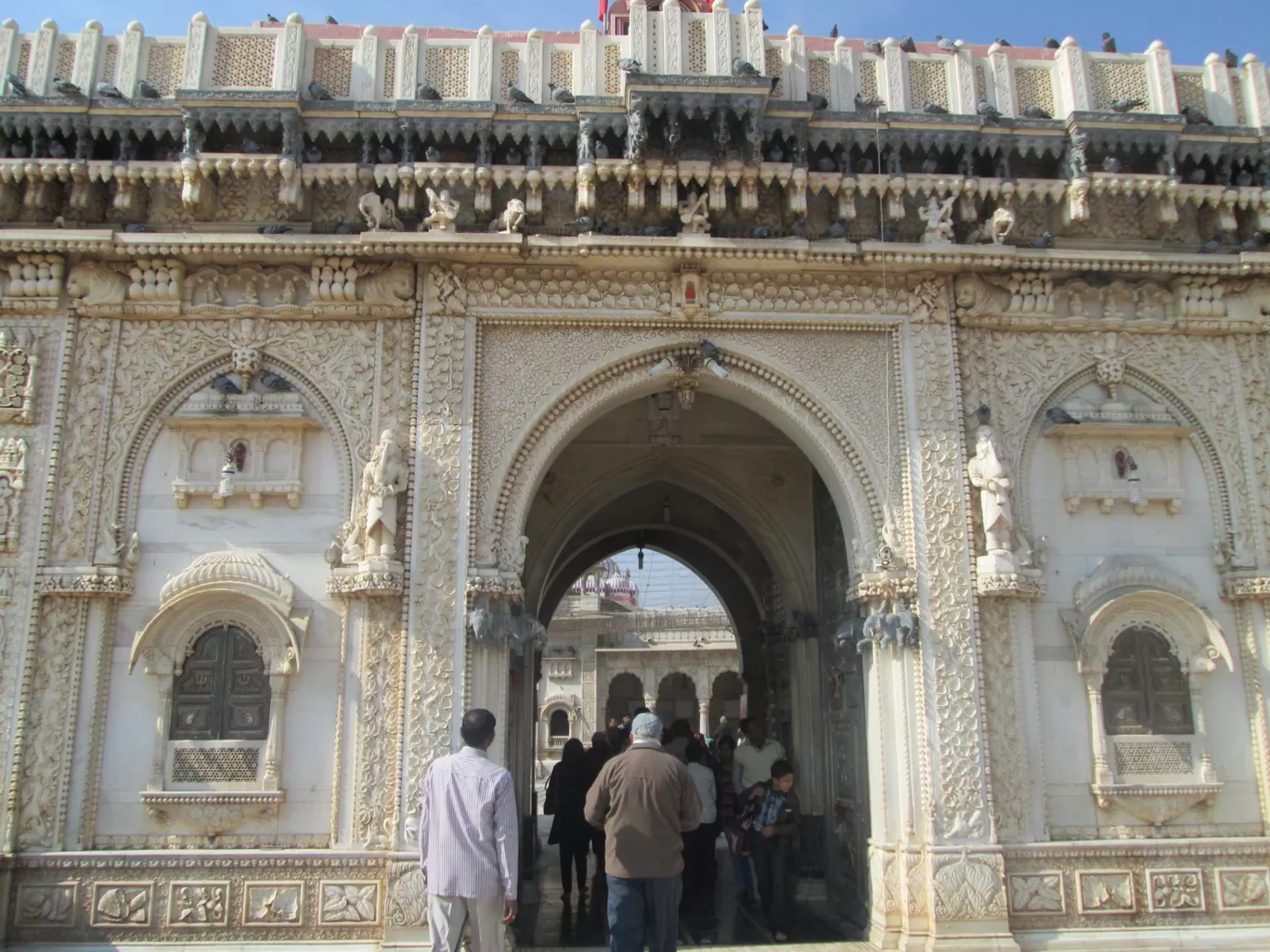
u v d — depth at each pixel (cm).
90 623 980
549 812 1471
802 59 1086
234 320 1052
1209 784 1006
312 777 965
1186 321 1101
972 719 991
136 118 1027
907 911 952
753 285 1080
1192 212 1130
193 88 1017
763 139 1051
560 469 1456
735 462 1452
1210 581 1064
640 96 1012
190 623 990
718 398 1400
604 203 1088
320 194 1073
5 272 1035
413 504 1002
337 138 1059
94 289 1035
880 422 1068
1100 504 1072
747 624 1797
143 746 967
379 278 1046
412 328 1050
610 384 1071
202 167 1015
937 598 1016
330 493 1027
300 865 934
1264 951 949
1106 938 956
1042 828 985
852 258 1052
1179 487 1081
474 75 1072
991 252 1048
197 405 1033
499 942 647
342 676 979
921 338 1077
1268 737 1023
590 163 1030
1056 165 1102
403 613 980
